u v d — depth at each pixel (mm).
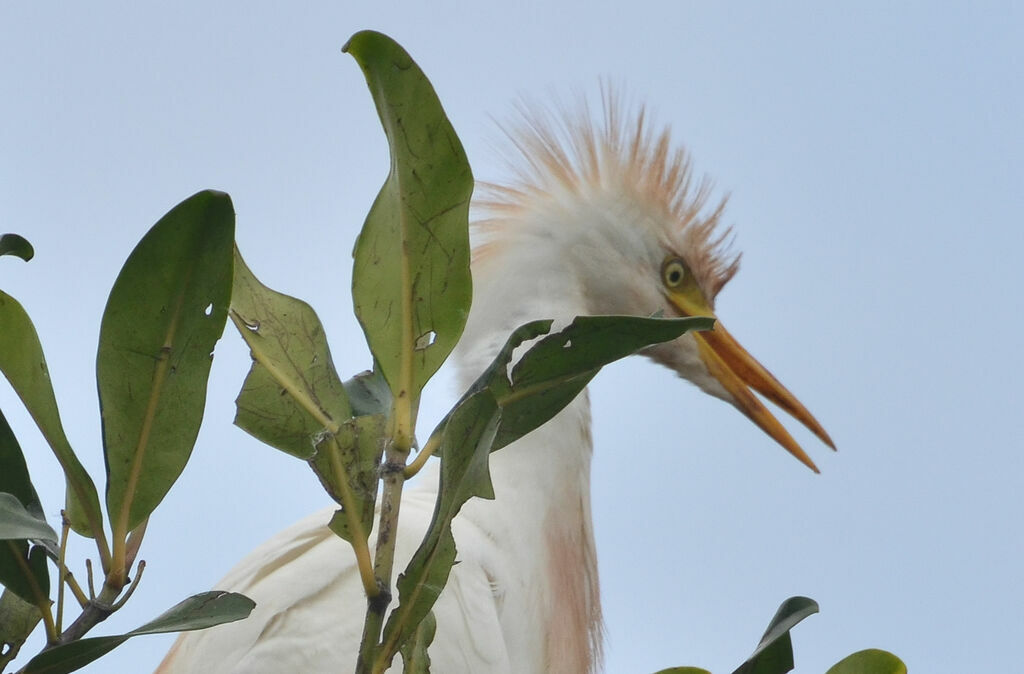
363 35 3006
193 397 3068
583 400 8656
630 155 9617
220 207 2902
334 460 3021
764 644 3424
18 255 3361
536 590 7875
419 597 3014
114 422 3051
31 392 3129
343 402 3395
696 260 9648
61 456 3139
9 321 3107
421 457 3141
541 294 8766
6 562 3131
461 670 7027
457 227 3178
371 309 3201
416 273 3199
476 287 8703
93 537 3174
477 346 8469
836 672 3410
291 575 7137
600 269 9203
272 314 3414
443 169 3145
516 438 3381
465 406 2889
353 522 3035
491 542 7754
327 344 3424
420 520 7562
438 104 3102
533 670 7824
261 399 3352
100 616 3062
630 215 9367
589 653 8539
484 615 7270
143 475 3076
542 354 3250
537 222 9086
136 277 2963
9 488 3268
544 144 9469
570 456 8398
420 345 3197
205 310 3014
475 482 2932
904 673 3379
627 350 3242
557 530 8211
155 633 3035
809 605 3496
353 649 6793
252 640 6840
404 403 3166
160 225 2912
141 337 3018
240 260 3428
